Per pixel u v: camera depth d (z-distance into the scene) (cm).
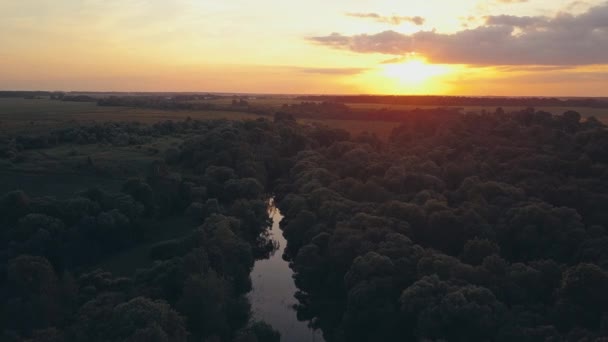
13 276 6488
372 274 6875
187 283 6372
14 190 9450
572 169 10838
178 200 11006
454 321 5738
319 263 8150
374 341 6444
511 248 8344
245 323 6894
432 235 8594
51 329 5366
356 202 10175
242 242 8556
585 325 5562
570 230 7931
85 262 8300
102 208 9381
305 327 7019
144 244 9344
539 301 6244
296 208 10356
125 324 5353
